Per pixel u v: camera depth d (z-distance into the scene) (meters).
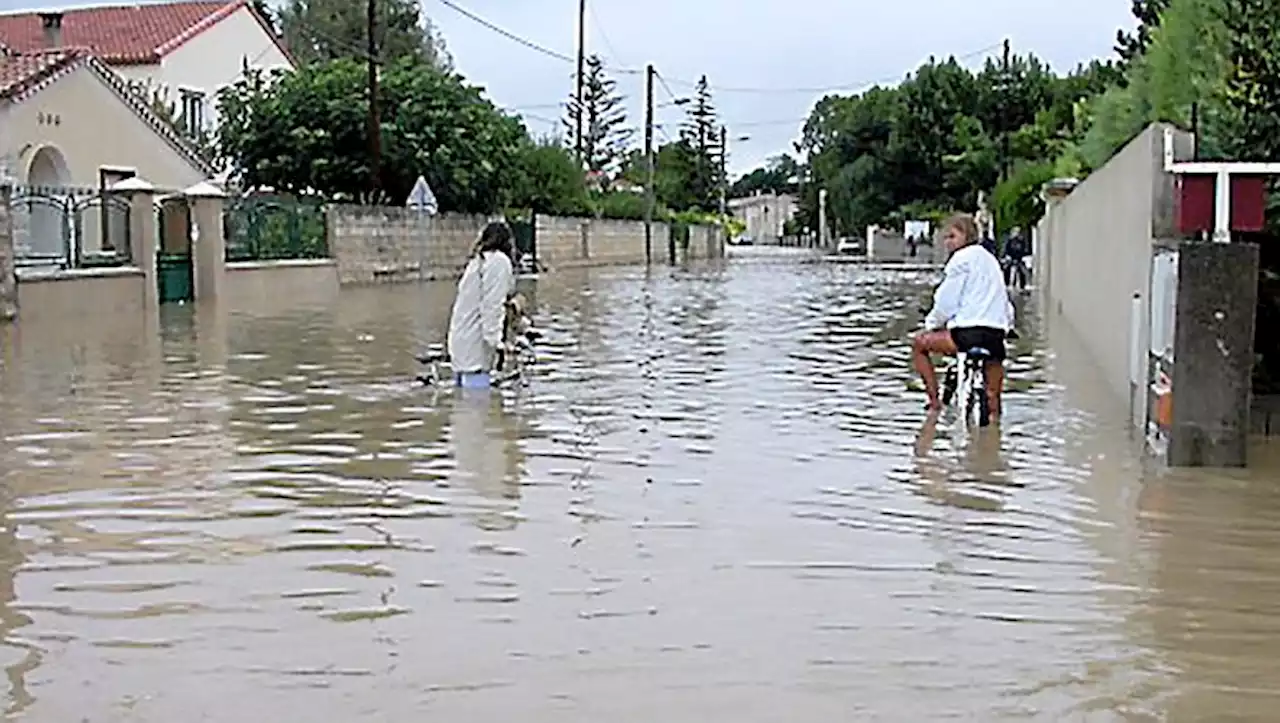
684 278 40.97
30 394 12.73
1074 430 10.67
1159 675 5.16
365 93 39.03
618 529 7.40
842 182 78.12
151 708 4.82
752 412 11.60
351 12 71.06
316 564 6.70
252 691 4.98
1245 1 10.84
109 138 33.78
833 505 8.00
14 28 50.25
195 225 26.88
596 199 61.94
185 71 48.28
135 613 5.92
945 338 11.49
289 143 38.78
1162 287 9.27
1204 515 7.71
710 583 6.36
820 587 6.29
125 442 10.09
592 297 29.83
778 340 18.61
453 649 5.43
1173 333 8.95
